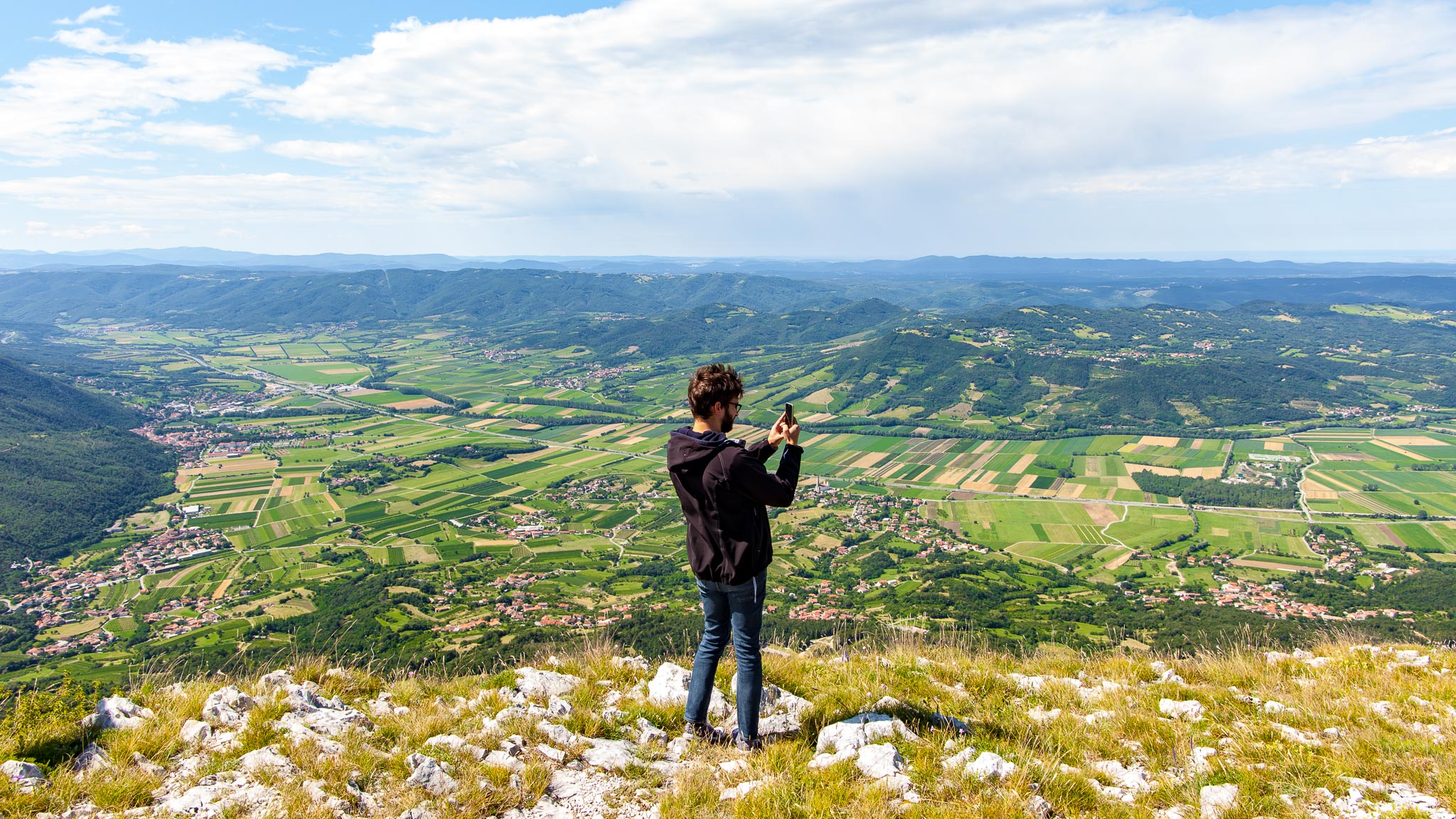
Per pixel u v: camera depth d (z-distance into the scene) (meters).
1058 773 5.17
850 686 7.14
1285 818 4.66
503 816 4.59
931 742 5.69
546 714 6.30
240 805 4.54
